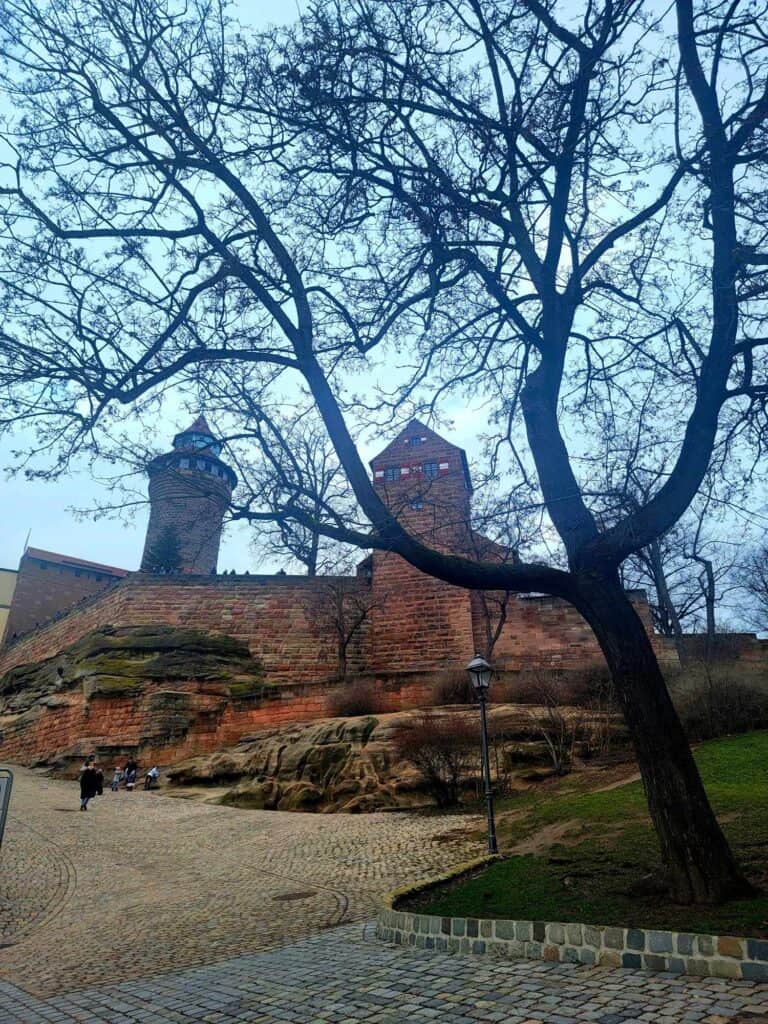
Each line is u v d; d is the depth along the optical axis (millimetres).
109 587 38156
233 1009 5078
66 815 19594
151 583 36188
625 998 4496
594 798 13156
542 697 21891
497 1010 4488
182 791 23078
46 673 37812
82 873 12820
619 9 7316
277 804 19656
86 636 36312
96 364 7898
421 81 8633
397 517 10023
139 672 30703
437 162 9141
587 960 5484
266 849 13945
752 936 4961
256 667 33562
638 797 12469
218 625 35344
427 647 32969
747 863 7273
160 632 34125
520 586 7422
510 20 8195
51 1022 5219
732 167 7289
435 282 8984
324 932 7660
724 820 9641
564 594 7320
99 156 8570
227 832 16328
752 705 17828
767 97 6965
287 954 6734
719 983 4648
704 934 5031
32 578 60219
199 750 27797
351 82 8625
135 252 8562
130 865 13445
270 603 35812
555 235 8531
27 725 34031
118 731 29031
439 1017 4457
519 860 9422
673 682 20719
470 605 33250
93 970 6961
